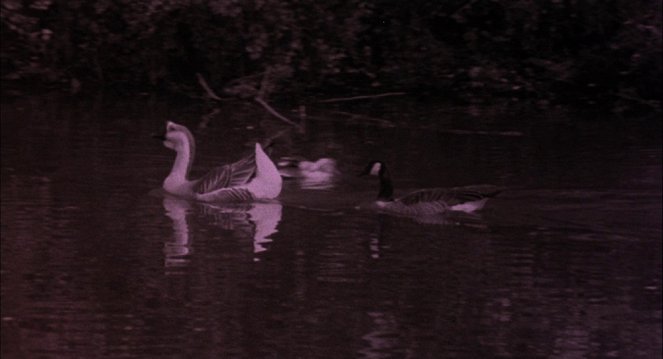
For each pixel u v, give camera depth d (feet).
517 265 34.99
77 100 70.95
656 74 72.64
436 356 27.50
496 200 44.04
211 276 33.30
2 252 35.40
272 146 50.06
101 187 45.78
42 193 44.21
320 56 73.46
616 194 44.96
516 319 30.09
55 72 75.05
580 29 77.61
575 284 33.01
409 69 76.69
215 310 30.25
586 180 47.34
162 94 74.69
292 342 27.73
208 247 36.70
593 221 40.65
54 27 74.79
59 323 28.94
